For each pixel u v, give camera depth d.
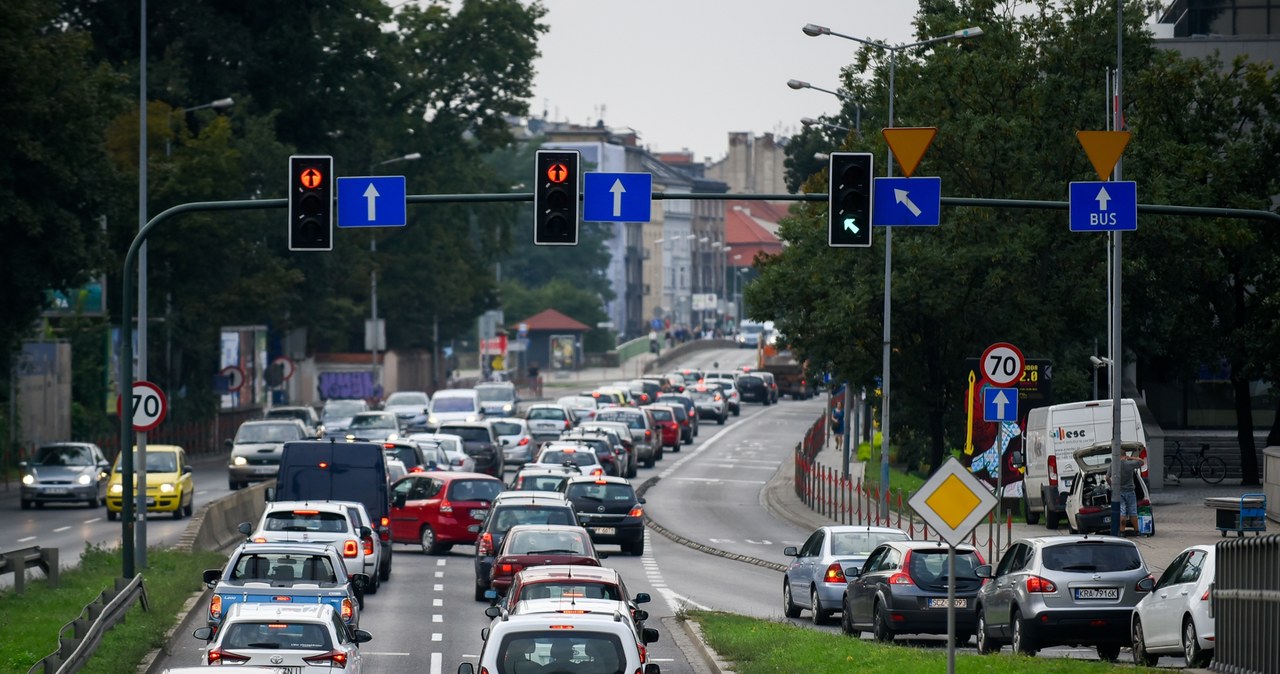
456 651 68.69
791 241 139.62
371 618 79.69
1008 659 58.28
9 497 148.62
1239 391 146.75
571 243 76.31
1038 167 129.25
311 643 48.94
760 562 112.31
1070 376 134.75
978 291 130.12
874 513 136.75
